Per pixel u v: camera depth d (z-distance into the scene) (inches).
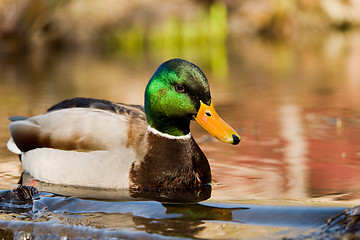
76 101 375.9
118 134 333.1
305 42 1294.3
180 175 325.1
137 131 335.6
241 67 879.1
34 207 295.1
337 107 551.8
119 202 300.0
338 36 1421.0
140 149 328.2
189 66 327.9
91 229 263.6
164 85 327.6
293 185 317.1
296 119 497.4
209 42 1305.4
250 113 526.3
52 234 265.1
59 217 281.6
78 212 287.9
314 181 323.0
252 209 279.1
